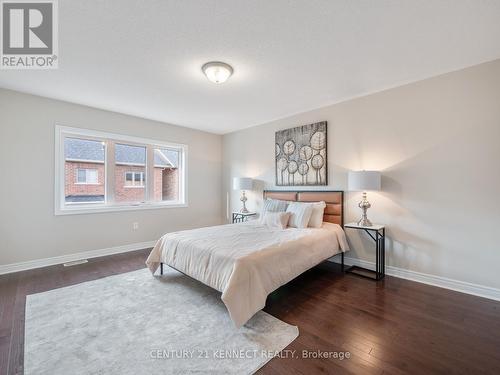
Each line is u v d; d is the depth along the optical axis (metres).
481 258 2.44
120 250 4.07
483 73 2.42
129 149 4.28
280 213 3.41
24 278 2.89
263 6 1.68
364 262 3.28
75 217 3.62
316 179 3.77
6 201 3.07
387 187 3.05
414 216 2.85
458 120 2.55
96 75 2.70
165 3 1.65
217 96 3.33
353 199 3.38
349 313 2.12
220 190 5.57
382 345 1.69
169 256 2.73
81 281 2.81
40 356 1.58
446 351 1.63
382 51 2.24
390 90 3.04
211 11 1.73
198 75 2.71
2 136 3.05
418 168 2.81
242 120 4.48
